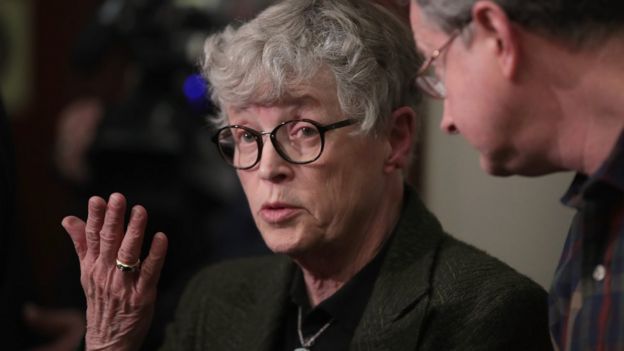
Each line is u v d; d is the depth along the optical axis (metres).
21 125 8.33
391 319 2.89
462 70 2.36
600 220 2.28
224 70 2.81
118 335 2.95
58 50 8.32
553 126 2.30
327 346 3.01
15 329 4.22
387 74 2.85
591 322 2.25
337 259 2.99
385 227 3.02
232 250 5.10
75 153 5.95
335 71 2.76
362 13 2.86
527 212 5.42
